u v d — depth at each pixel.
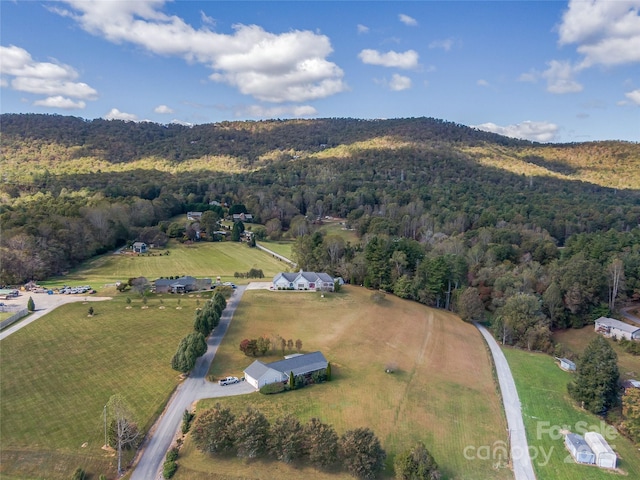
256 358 70.12
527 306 91.88
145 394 58.12
